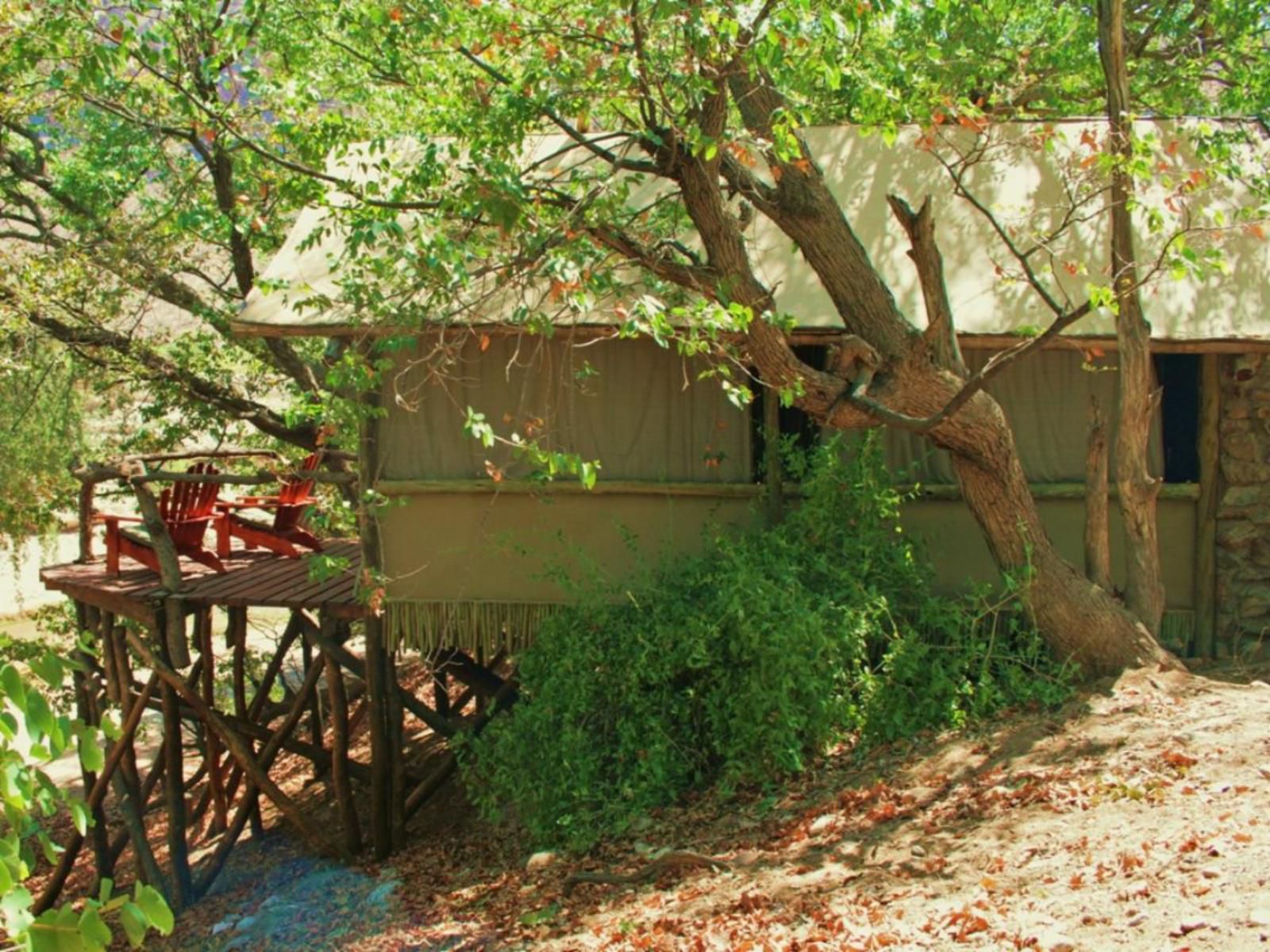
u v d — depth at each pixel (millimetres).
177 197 14344
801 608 8672
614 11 7633
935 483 9789
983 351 9797
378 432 10008
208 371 15977
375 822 10688
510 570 10031
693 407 9906
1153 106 14367
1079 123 10648
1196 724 7691
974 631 9070
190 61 9266
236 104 9969
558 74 7738
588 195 7727
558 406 9898
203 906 10938
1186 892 5520
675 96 7750
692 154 7578
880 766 8406
